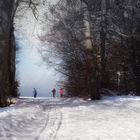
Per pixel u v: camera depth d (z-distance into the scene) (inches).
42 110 673.6
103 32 1168.8
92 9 1075.3
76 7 1116.5
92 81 949.2
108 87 1240.2
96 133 410.9
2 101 693.3
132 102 767.1
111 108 665.6
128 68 1402.6
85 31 975.0
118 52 1387.8
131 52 1396.4
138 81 1385.3
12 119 486.0
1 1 677.3
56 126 462.9
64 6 1283.2
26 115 549.0
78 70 1350.9
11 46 1245.1
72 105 778.8
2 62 682.8
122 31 1379.2
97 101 855.1
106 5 1142.3
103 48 1142.3
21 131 417.7
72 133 410.6
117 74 1314.0
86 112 613.3
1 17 674.2
